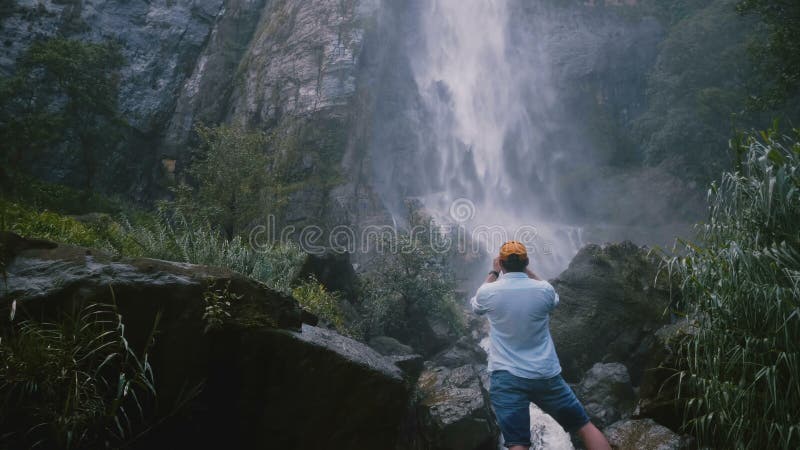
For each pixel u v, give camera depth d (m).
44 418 2.83
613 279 9.05
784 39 15.28
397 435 3.77
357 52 28.14
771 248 3.58
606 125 35.50
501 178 33.97
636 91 36.56
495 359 3.36
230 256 7.82
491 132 34.47
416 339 11.35
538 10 37.84
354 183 24.91
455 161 32.16
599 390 7.24
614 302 8.93
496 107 35.09
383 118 29.97
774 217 3.61
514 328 3.34
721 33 30.14
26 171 22.73
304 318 5.39
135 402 3.16
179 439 3.35
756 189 3.77
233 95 30.31
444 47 34.16
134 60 29.75
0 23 27.12
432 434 5.73
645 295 8.77
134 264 3.26
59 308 2.97
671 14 37.94
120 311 3.08
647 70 36.62
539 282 3.46
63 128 23.25
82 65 22.61
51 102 24.59
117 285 3.07
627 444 4.85
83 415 2.81
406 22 33.03
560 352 8.92
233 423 3.48
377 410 3.68
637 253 9.29
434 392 6.35
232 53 31.61
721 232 3.96
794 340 3.40
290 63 28.80
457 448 5.62
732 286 3.62
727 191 4.00
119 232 8.68
